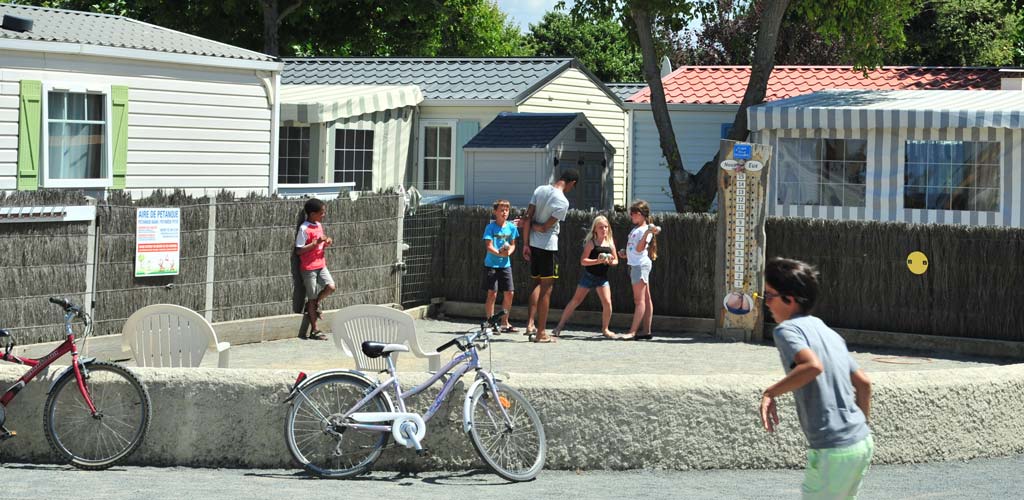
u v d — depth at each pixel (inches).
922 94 950.4
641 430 380.5
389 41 1950.1
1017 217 831.1
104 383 376.2
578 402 378.0
